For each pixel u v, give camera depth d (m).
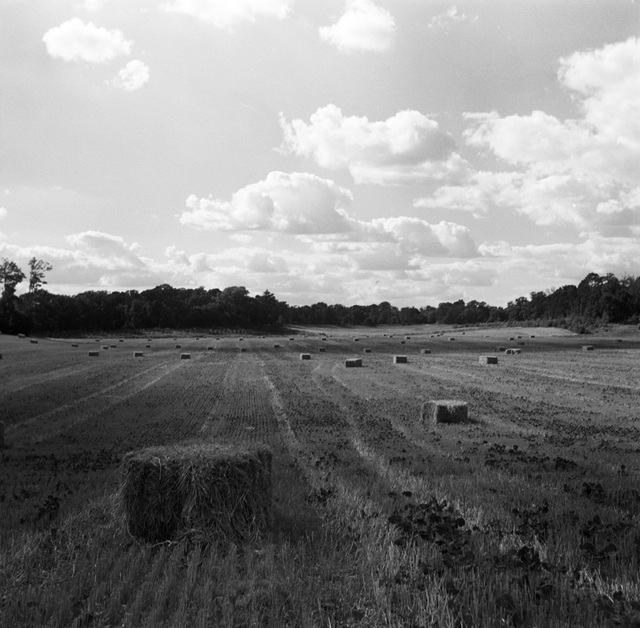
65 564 8.50
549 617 6.68
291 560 8.43
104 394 33.44
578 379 40.50
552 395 31.73
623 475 13.74
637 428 21.48
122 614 7.08
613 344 86.56
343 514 10.60
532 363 55.00
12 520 10.70
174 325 156.75
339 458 16.19
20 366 52.53
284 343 96.88
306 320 192.00
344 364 54.25
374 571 7.99
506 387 35.78
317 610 7.00
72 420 24.78
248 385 37.97
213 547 8.86
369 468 14.75
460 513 10.53
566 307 171.62
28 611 7.16
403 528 9.27
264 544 9.15
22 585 7.82
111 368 50.97
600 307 143.38
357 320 197.88
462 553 8.28
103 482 13.65
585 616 6.67
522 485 12.70
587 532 9.00
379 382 39.25
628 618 6.20
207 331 154.00
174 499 9.48
